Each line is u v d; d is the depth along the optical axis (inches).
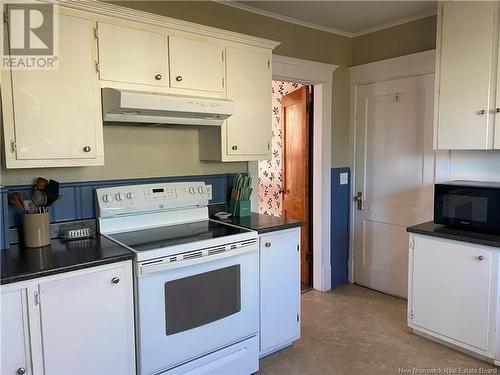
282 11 117.5
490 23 94.7
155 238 84.1
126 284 72.5
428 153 125.4
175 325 78.3
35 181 83.2
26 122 71.3
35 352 63.5
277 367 96.1
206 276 82.7
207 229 93.4
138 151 97.4
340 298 138.9
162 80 87.0
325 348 104.7
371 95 140.6
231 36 97.3
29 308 62.5
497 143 95.3
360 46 142.6
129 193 92.3
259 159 106.9
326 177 140.9
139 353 74.2
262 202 185.6
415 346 104.6
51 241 82.0
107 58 79.5
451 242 97.4
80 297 67.4
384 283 142.9
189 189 102.5
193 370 81.6
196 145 107.8
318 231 144.2
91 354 69.3
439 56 104.8
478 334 94.5
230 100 94.3
